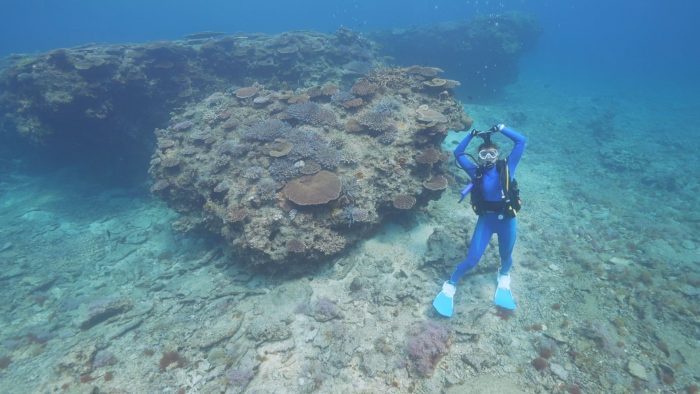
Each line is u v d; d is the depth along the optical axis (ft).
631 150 45.91
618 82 107.24
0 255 29.40
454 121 31.68
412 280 20.44
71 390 15.40
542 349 15.93
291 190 21.07
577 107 68.69
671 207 30.81
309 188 21.12
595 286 20.04
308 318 18.20
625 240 25.13
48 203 38.22
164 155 29.25
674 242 24.72
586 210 29.94
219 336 17.49
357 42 52.80
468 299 19.19
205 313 19.67
